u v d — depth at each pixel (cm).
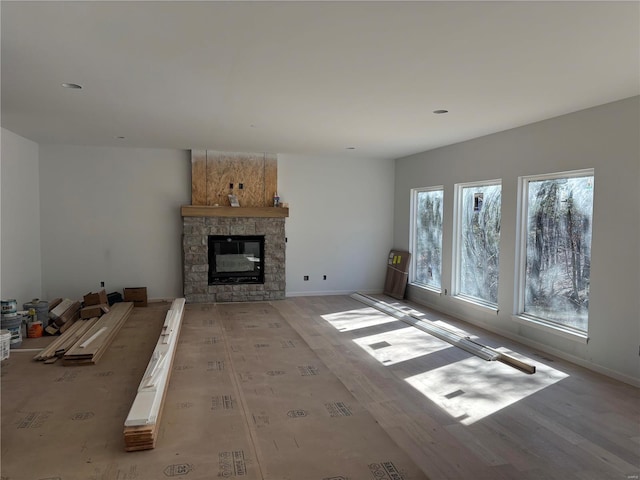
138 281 766
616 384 416
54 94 416
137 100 437
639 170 406
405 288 822
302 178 833
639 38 278
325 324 637
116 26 267
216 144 711
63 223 730
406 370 452
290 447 301
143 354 500
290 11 245
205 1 234
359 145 705
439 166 723
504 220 575
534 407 367
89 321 612
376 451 297
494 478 269
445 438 316
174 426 328
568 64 327
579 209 481
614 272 430
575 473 275
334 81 372
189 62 329
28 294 670
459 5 236
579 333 477
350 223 863
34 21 260
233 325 628
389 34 276
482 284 635
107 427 327
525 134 539
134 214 759
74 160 729
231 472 271
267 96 420
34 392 392
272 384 412
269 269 807
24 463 278
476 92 401
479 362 477
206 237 771
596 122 447
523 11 242
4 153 591
